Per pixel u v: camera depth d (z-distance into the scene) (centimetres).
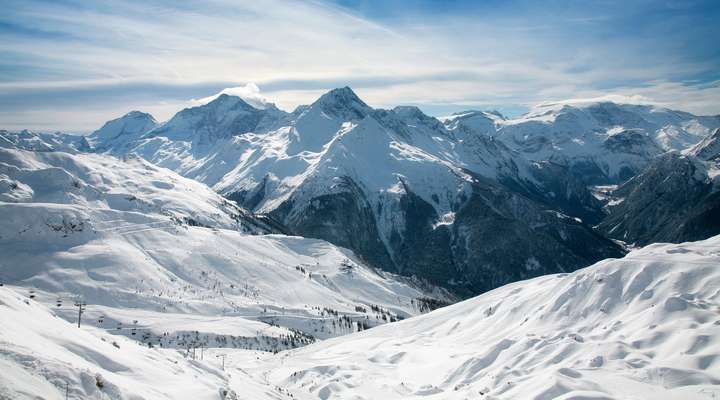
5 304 6303
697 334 10194
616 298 13525
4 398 3975
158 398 5747
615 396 8481
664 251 15238
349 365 15050
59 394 4541
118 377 5684
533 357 11731
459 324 18800
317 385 13200
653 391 8706
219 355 19450
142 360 7262
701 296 12038
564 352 11294
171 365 7862
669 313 11531
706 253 14425
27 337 5403
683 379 9000
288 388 13225
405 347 17362
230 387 8362
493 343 13988
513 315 16200
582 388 8912
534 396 8975
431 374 13700
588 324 13162
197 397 6556
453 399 10812
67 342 6112
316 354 19100
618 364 10112
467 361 13012
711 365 9294
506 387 10225
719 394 8144
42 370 4734
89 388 4875
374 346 18662
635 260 14350
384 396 12306
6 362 4575
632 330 11694
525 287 19188
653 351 10525
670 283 12800
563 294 14675
